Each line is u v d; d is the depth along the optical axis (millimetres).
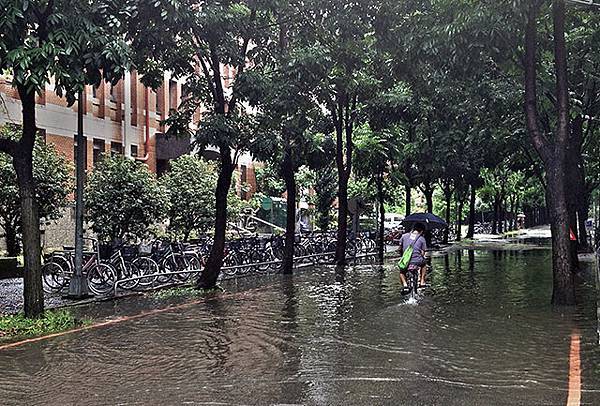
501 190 50406
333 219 40500
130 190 17469
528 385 7414
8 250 19188
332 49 16469
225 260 20438
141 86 28609
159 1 11875
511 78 19156
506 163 31344
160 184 20234
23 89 10844
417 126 28641
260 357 8914
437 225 19672
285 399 6898
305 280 19203
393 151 28859
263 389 7293
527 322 11492
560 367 8266
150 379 7770
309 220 43094
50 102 23625
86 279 14750
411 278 15086
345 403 6742
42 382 7668
